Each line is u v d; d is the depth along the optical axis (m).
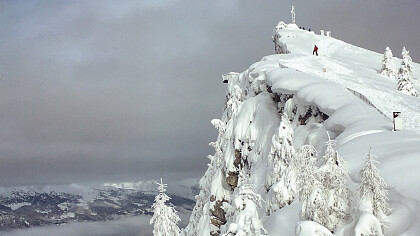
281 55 65.62
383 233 17.98
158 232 30.97
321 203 18.48
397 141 25.47
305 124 40.47
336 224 18.48
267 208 28.23
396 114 28.09
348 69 62.59
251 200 25.39
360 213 17.98
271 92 50.56
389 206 19.50
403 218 18.45
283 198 27.06
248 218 23.19
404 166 21.86
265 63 56.31
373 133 28.38
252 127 48.69
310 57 64.31
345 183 18.95
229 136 55.28
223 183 54.12
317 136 36.22
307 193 18.97
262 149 45.38
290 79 43.97
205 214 56.31
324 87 40.03
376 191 18.39
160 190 31.47
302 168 19.42
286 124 32.91
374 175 18.45
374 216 17.34
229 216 38.88
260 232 23.50
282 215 25.08
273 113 48.06
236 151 51.41
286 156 32.41
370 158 18.56
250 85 57.06
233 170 51.66
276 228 24.38
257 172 40.94
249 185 25.64
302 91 40.94
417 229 17.53
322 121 38.31
